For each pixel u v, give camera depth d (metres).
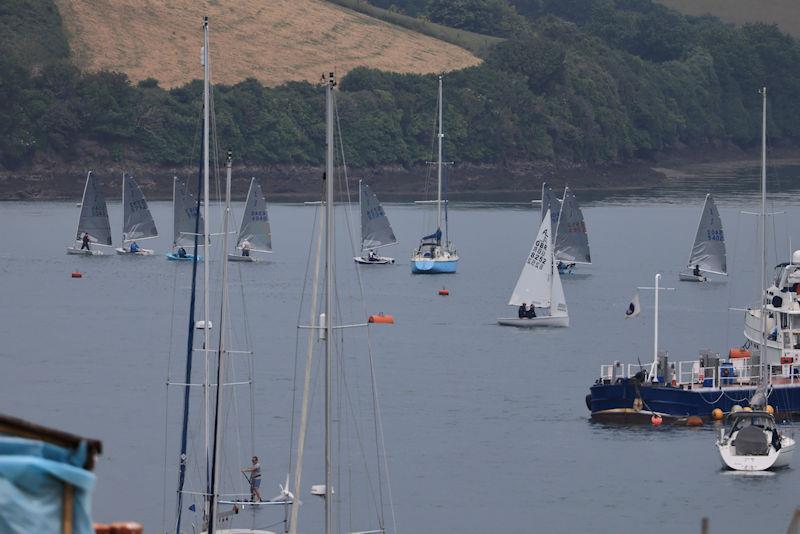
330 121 197.38
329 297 193.12
